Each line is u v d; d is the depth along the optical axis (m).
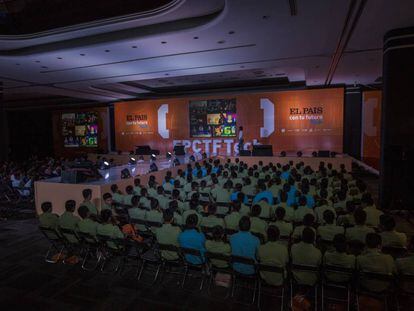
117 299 4.66
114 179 10.20
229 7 6.84
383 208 8.94
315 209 6.11
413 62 8.48
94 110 26.69
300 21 7.77
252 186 8.41
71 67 12.27
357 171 16.14
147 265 5.73
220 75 17.45
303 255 4.07
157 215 5.95
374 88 19.61
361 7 7.00
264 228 5.29
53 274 5.51
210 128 21.80
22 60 10.95
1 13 9.60
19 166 16.75
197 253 4.53
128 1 8.48
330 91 19.20
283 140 20.28
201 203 7.65
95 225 5.54
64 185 9.02
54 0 9.14
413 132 8.66
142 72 13.70
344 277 4.03
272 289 4.84
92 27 8.54
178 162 13.99
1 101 19.84
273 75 17.70
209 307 4.43
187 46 9.68
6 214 9.82
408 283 4.15
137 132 24.06
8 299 4.71
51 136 30.59
